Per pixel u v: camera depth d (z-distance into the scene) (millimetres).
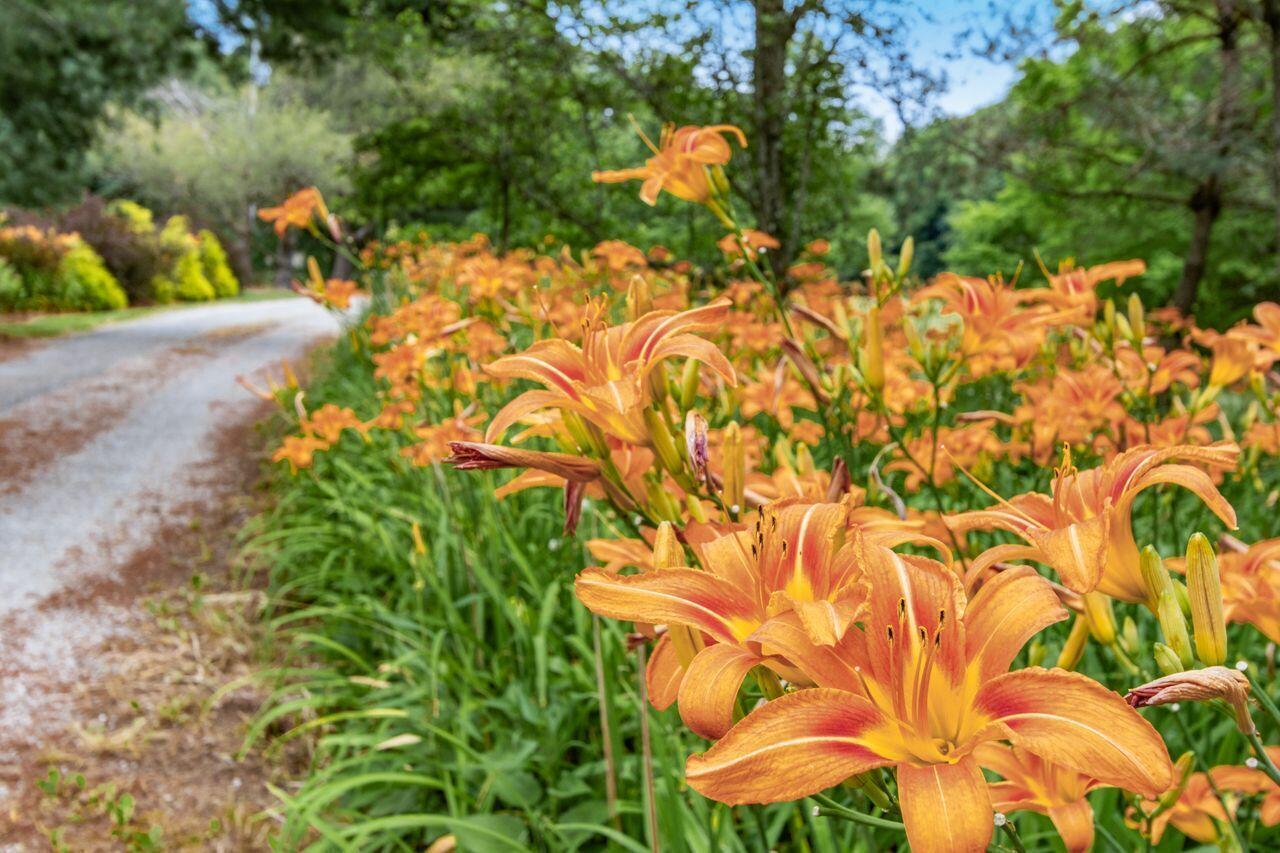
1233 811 1517
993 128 8438
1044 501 1153
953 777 793
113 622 5117
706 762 811
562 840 2717
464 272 4473
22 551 6109
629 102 9023
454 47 10016
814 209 8836
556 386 1326
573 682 3301
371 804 3377
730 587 1019
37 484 7484
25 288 19359
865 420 2857
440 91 13297
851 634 946
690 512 1374
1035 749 803
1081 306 2078
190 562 5965
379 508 4750
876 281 2152
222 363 13578
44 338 15266
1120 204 9070
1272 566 1441
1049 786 1183
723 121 7891
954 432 2883
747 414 3023
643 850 2482
